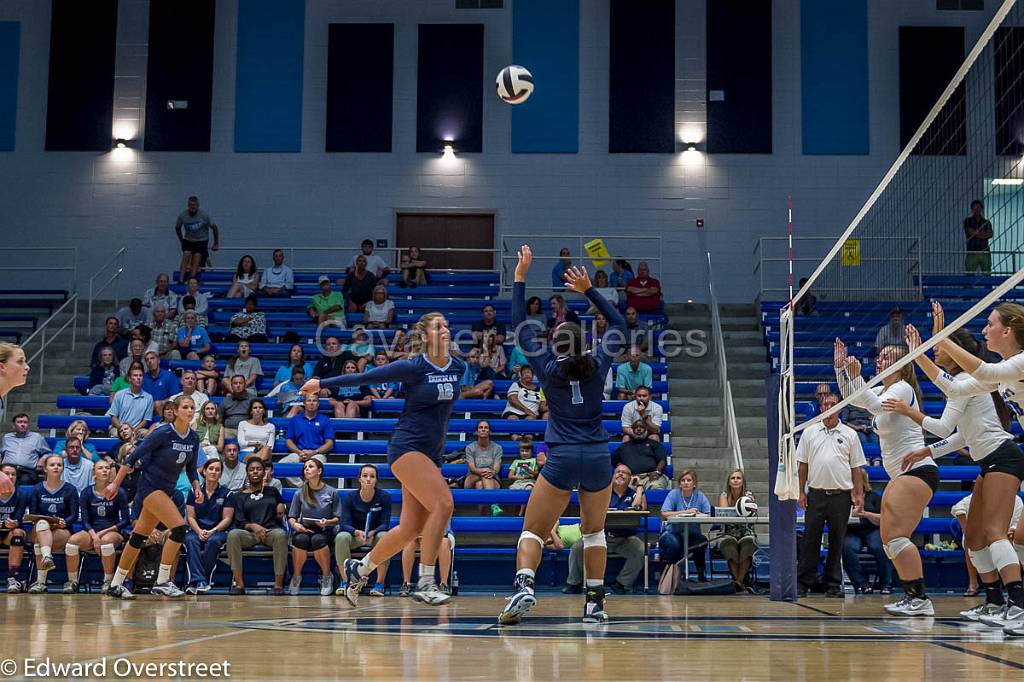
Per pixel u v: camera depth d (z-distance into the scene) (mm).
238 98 21047
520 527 11711
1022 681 3611
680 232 20469
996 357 7469
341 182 20844
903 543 7047
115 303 20000
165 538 9844
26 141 21000
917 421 6668
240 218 20781
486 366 15656
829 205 20328
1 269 20656
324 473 12883
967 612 6754
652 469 12828
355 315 18250
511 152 20812
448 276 20047
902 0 20656
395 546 6445
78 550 10945
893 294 19672
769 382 9344
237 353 16406
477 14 21078
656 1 20906
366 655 4344
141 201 20828
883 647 4906
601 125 20797
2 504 11250
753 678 3666
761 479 14211
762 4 20781
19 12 21281
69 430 12375
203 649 4531
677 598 9859
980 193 19828
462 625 6227
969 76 20219
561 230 20594
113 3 21203
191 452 9461
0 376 4367
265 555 11633
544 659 4246
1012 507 6164
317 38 21188
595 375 5867
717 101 20672
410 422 6211
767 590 11070
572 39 20969
